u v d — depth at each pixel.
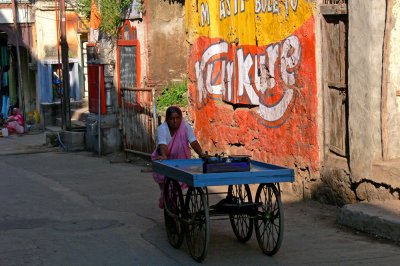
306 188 10.23
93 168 15.82
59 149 20.70
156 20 16.62
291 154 10.55
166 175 7.68
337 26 9.49
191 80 14.55
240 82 12.19
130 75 17.55
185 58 16.92
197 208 7.38
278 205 7.11
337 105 9.59
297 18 10.16
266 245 7.55
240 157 7.04
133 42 17.19
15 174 15.11
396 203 8.41
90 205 10.97
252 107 11.92
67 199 11.56
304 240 7.93
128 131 17.33
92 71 18.72
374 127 8.75
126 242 8.27
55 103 29.00
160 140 8.35
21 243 8.32
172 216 7.72
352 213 8.34
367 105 8.76
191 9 14.27
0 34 31.17
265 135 11.34
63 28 21.72
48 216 10.06
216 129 13.33
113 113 18.36
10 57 30.83
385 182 8.55
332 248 7.51
